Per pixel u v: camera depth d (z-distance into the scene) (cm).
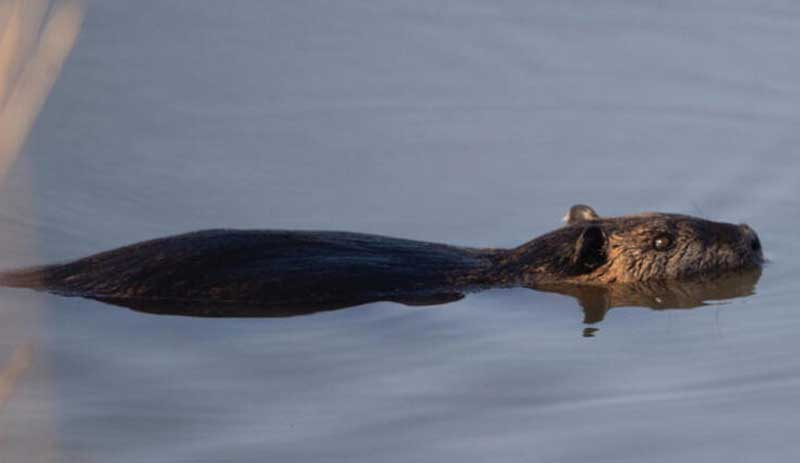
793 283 3559
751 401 2773
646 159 4362
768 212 4041
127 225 3856
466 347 3102
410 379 2891
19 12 1684
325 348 3058
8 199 3891
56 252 3644
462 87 4803
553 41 5084
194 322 3169
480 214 4022
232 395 2783
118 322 3136
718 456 2509
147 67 4822
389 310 3303
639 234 3631
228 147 4381
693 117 4606
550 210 4044
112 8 5178
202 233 3412
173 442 2550
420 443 2566
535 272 3591
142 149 4328
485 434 2614
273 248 3397
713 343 3136
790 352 3048
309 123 4559
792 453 2511
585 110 4666
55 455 2398
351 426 2641
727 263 3666
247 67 4878
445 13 5269
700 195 4125
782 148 4403
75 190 4031
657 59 4962
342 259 3431
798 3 5300
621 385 2877
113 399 2733
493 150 4425
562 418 2695
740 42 5031
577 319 3325
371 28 5166
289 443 2555
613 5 5338
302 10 5278
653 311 3391
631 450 2539
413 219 3978
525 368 2972
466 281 3503
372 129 4544
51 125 4409
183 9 5234
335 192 4134
